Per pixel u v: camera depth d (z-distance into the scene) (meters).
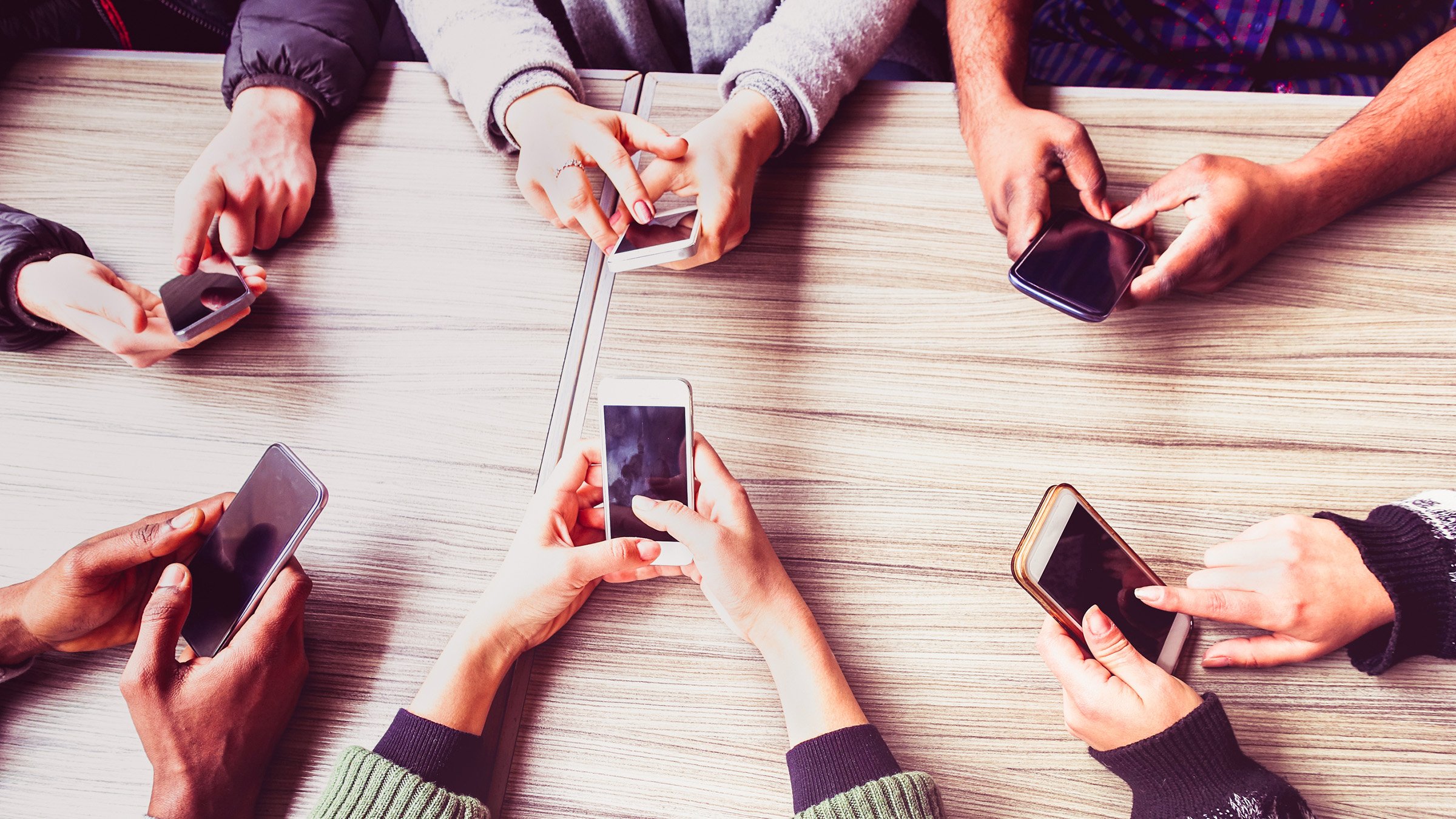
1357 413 0.71
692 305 0.82
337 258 0.88
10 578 0.74
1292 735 0.61
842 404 0.75
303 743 0.66
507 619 0.65
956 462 0.72
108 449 0.80
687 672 0.66
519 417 0.78
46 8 1.06
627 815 0.61
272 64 0.92
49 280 0.80
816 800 0.57
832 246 0.83
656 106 0.95
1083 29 1.13
